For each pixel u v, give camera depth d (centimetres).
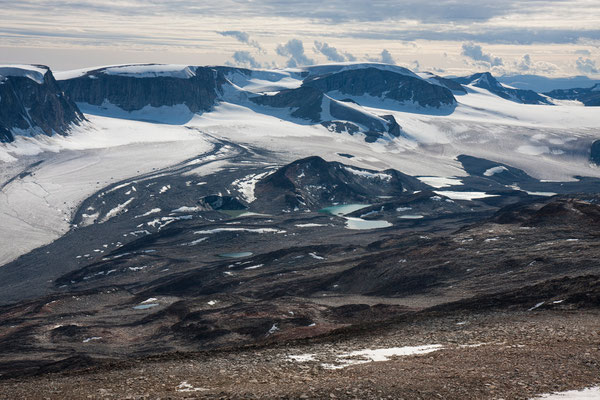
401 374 2562
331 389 2320
